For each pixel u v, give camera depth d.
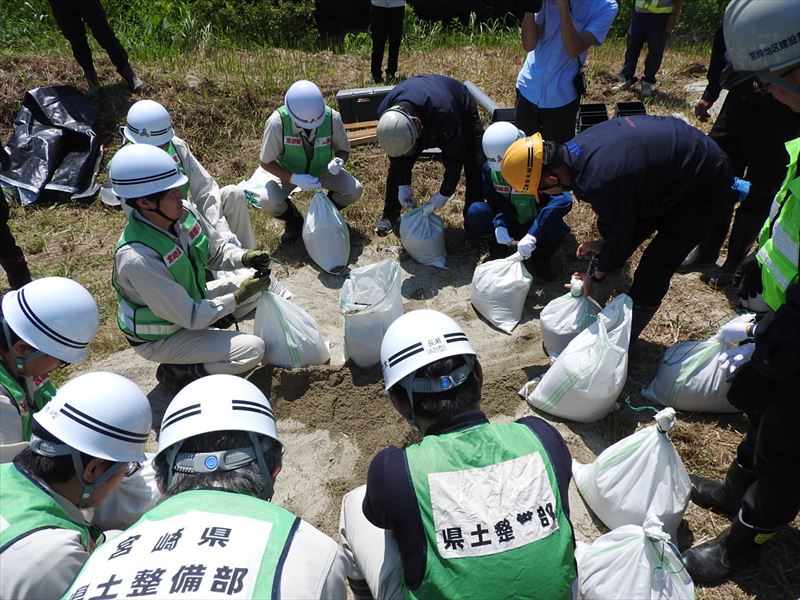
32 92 5.92
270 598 1.42
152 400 3.74
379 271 3.87
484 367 3.88
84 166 5.66
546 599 1.77
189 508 1.58
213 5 9.88
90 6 6.00
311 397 3.62
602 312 3.41
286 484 3.22
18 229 5.20
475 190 4.93
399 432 3.42
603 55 8.76
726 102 3.95
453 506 1.83
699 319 4.06
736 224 4.14
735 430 3.32
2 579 1.62
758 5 1.91
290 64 7.86
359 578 2.40
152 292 3.23
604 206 3.13
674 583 2.28
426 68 8.04
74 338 2.47
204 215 4.26
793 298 2.08
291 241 5.07
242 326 4.23
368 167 5.94
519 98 4.97
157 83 6.63
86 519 2.39
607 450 2.88
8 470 1.86
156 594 1.38
